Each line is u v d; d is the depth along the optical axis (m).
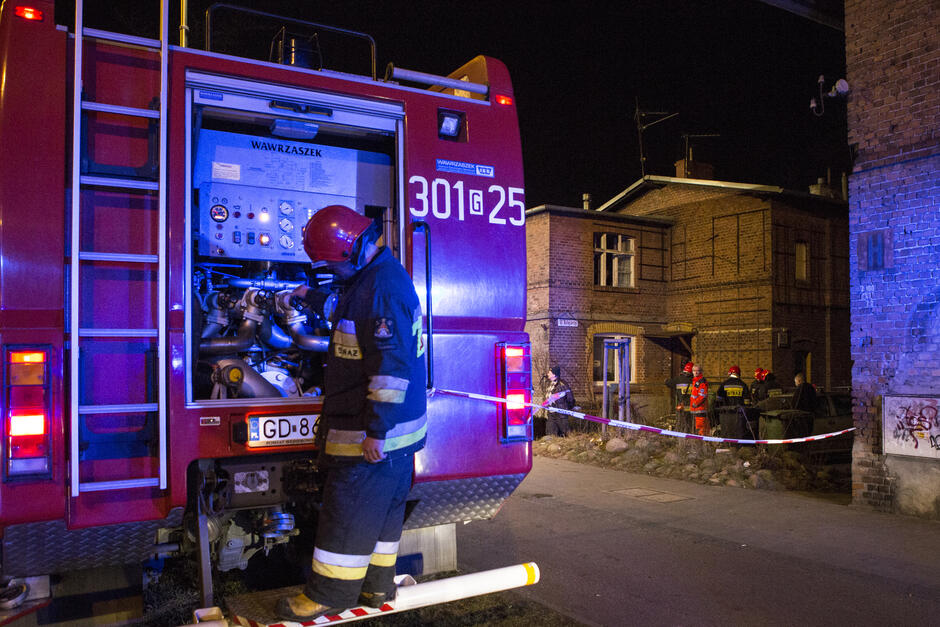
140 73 3.08
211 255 3.76
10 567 2.80
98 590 3.30
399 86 3.73
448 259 3.70
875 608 4.23
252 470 3.30
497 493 3.80
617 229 20.59
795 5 8.82
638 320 20.86
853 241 7.18
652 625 3.95
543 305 19.33
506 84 4.06
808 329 20.19
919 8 6.67
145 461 2.97
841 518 6.66
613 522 6.50
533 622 3.94
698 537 5.93
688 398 15.27
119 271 2.96
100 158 2.95
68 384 2.80
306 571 3.99
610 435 11.98
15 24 2.84
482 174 3.86
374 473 2.76
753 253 19.78
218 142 3.78
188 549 3.51
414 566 4.30
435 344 3.60
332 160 4.05
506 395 3.74
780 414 12.55
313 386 4.19
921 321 6.63
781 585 4.65
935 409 6.47
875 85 7.03
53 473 2.74
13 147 2.77
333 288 4.36
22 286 2.73
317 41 4.28
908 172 6.74
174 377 3.00
